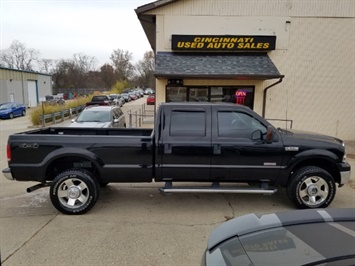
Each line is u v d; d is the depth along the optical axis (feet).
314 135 15.83
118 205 15.57
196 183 18.75
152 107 104.17
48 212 14.57
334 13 34.22
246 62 33.04
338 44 34.81
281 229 6.59
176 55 33.96
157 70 31.17
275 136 14.80
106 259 10.12
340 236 6.18
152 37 44.70
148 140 14.56
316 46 34.81
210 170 14.74
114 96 110.42
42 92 135.54
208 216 14.11
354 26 34.53
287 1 33.94
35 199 16.61
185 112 14.93
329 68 35.19
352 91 35.58
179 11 33.86
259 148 14.61
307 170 14.74
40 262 9.91
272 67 32.30
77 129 18.90
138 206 15.43
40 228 12.62
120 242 11.35
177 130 14.73
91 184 14.17
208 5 33.83
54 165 14.97
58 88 218.79
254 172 14.82
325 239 6.07
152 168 14.74
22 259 10.09
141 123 57.52
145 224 13.09
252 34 34.32
